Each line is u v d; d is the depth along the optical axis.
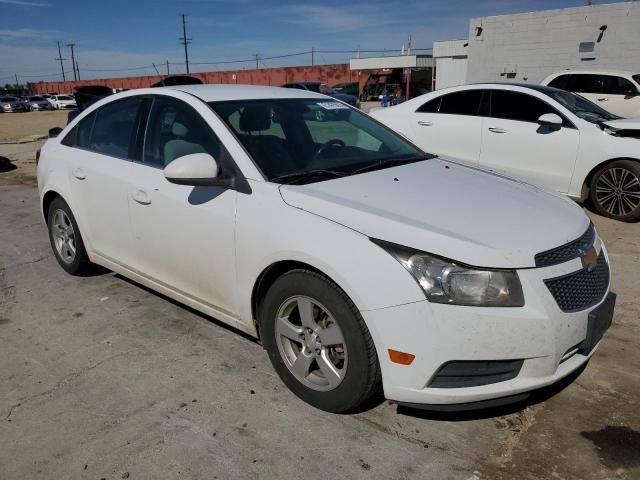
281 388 2.98
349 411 2.75
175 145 3.38
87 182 3.95
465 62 31.45
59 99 54.78
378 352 2.41
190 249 3.20
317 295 2.57
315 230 2.56
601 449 2.49
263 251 2.75
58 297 4.21
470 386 2.37
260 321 2.95
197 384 3.02
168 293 3.56
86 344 3.48
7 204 7.54
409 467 2.39
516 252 2.35
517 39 20.16
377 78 47.44
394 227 2.42
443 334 2.28
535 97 6.76
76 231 4.26
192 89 3.64
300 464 2.41
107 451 2.51
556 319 2.34
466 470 2.37
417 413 2.75
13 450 2.53
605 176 6.29
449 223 2.49
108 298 4.16
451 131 7.36
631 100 10.40
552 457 2.44
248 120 3.28
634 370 3.10
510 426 2.65
